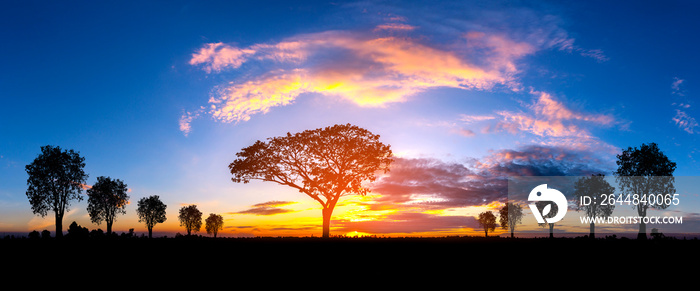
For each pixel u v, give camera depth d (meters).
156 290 15.09
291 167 44.88
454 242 30.03
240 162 44.47
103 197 63.03
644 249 25.05
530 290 15.62
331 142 44.31
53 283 15.92
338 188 43.84
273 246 26.16
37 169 53.62
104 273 17.62
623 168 53.38
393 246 26.62
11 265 18.91
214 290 15.16
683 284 16.70
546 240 32.59
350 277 17.33
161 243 27.33
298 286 15.77
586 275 18.02
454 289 15.56
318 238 35.62
